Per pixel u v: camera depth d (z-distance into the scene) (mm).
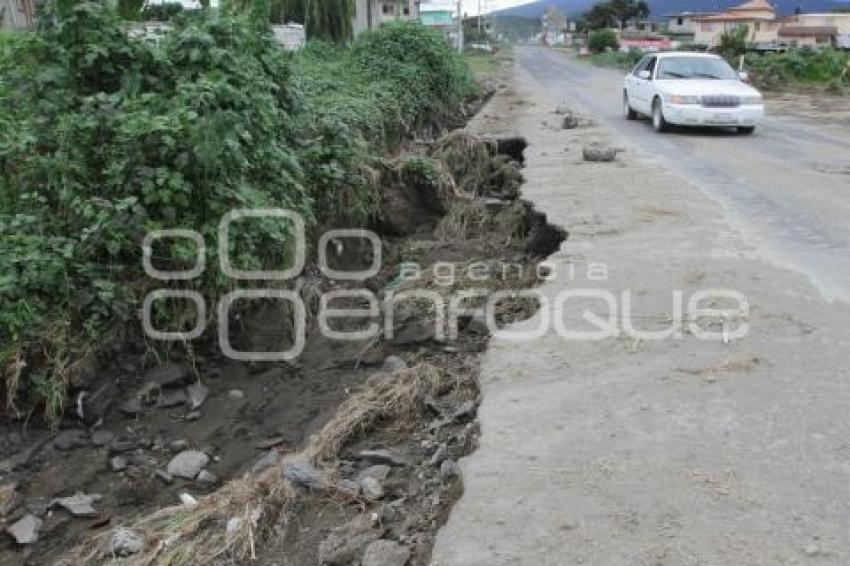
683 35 91062
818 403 4066
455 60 21406
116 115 5918
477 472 3590
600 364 4637
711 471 3496
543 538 3104
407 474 4180
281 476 4133
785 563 2900
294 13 23828
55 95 6121
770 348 4742
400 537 3469
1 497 4586
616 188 9547
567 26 136125
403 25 19125
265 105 6992
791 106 23188
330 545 3486
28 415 5281
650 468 3543
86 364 5449
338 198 9031
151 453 5180
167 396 5730
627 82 18125
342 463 4402
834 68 32594
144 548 3898
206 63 6805
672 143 13891
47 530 4375
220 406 5727
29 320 5250
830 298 5641
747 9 82688
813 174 10734
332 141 8992
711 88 15102
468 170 12320
